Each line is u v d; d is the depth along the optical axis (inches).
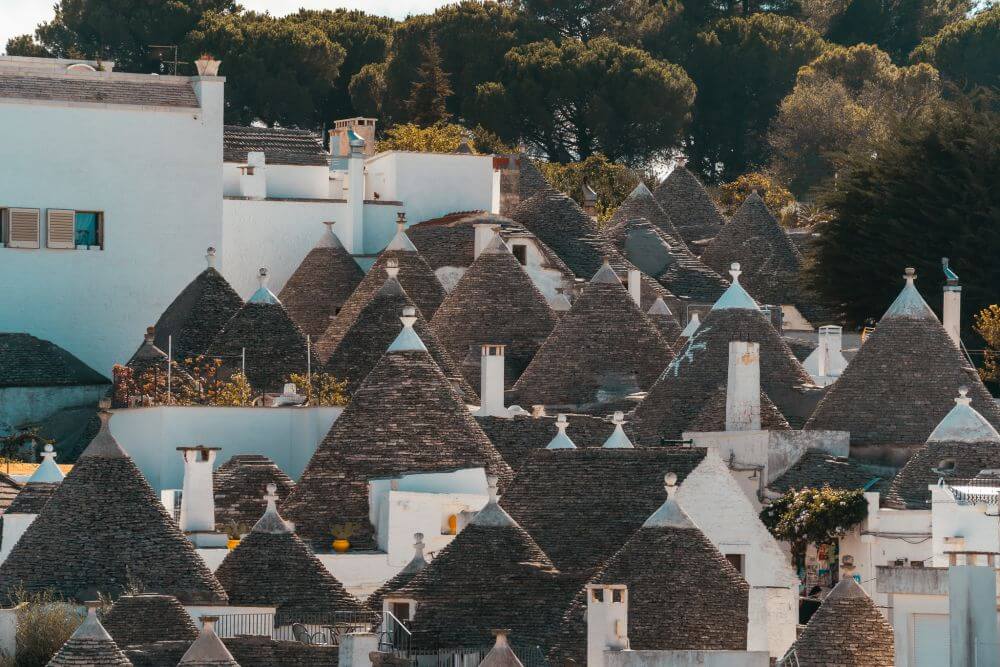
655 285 6953.7
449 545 4158.5
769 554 4392.2
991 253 6791.3
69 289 6427.2
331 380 5511.8
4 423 6097.4
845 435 5113.2
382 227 6993.1
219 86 6589.6
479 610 4030.5
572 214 6929.1
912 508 4731.8
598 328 5777.6
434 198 7106.3
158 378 5428.2
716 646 3878.0
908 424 5123.0
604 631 3814.0
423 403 4854.8
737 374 5167.3
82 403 6205.7
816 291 7145.7
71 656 3553.2
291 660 3843.5
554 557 4286.4
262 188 6939.0
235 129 7391.7
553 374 5718.5
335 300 6461.6
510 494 4441.4
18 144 6407.5
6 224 6382.9
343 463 4778.5
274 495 4271.7
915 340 5226.4
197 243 6545.3
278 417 5310.0
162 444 5246.1
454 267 6560.0
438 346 5674.2
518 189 7421.3
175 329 5959.6
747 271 7455.7
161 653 3769.7
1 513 4854.8
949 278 6102.4
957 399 4874.5
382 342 5649.6
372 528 4702.3
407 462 4766.2
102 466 4175.7
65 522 4119.1
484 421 5196.9
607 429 5295.3
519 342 5964.6
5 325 6363.2
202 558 4158.5
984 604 3828.7
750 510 4404.5
